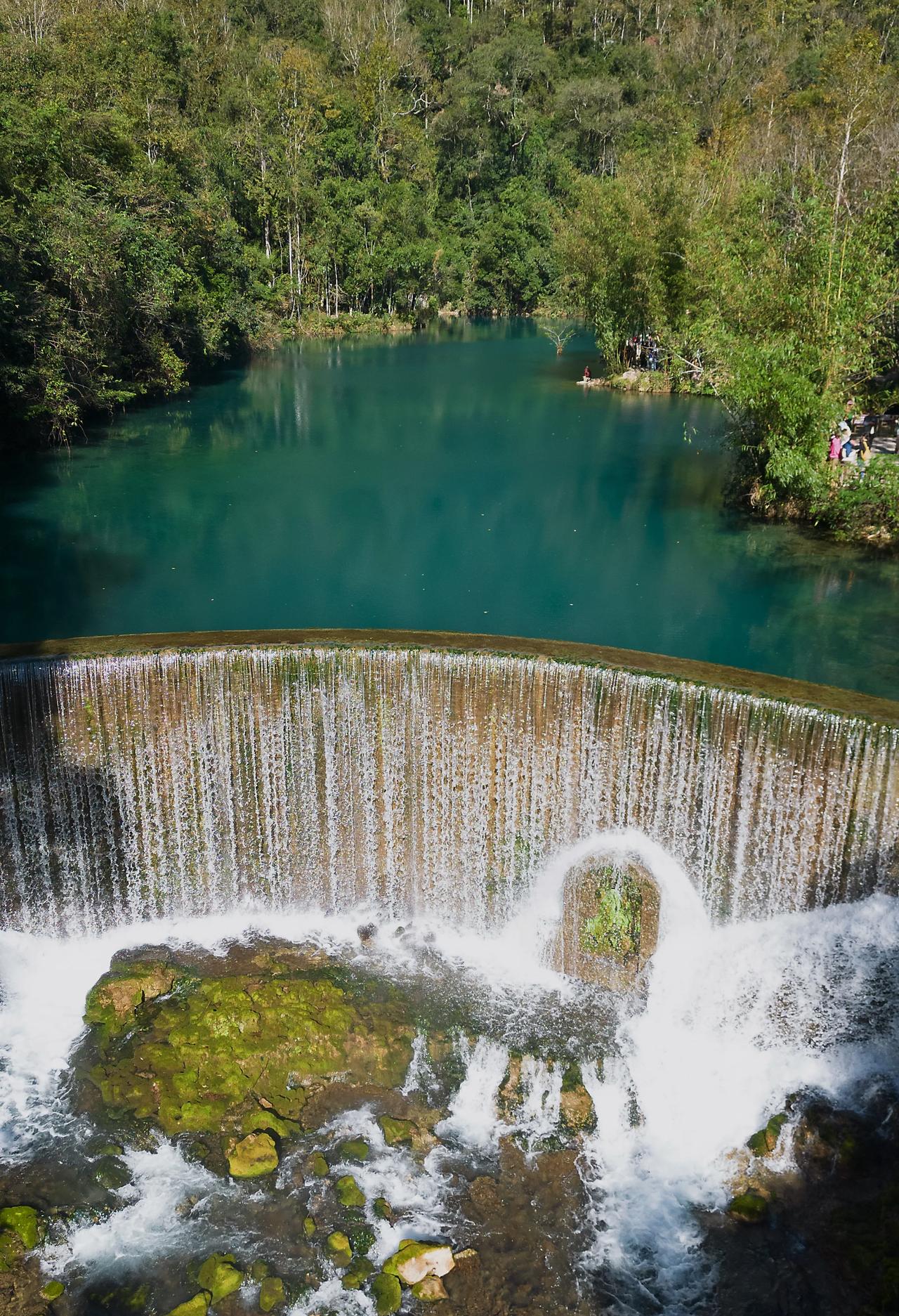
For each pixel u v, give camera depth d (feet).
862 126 139.23
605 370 170.71
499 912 50.39
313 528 84.94
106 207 124.88
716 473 101.14
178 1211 36.35
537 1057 42.73
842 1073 40.91
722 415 129.90
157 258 136.67
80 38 163.02
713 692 42.96
